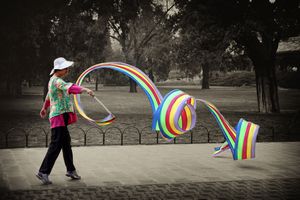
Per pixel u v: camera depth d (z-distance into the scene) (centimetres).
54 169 710
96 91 4872
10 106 2420
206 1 1912
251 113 2039
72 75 3034
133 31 4103
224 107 2478
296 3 1797
